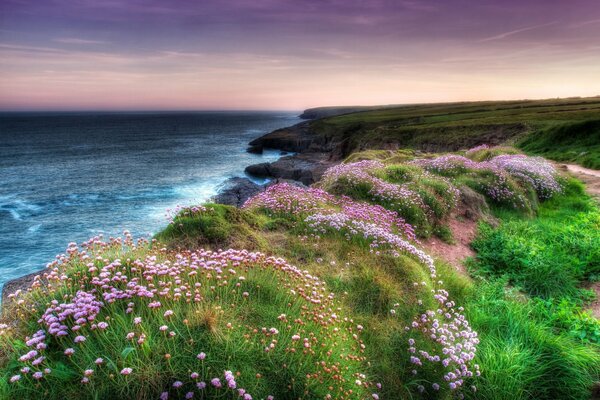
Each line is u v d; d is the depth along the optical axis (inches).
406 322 224.4
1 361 148.0
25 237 1159.6
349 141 3046.3
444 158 720.3
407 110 6530.5
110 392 131.2
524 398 202.2
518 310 275.3
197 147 4279.0
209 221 308.5
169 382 137.1
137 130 7800.2
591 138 1371.8
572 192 719.1
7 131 7135.8
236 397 136.3
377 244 301.7
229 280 206.7
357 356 187.9
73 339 153.0
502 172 641.6
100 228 1248.8
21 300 171.0
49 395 130.1
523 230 475.2
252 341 162.4
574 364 220.7
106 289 182.7
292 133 4687.5
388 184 502.0
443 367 200.4
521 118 2618.1
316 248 298.0
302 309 200.4
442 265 332.2
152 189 1863.9
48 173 2402.8
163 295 177.2
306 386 153.8
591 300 310.7
